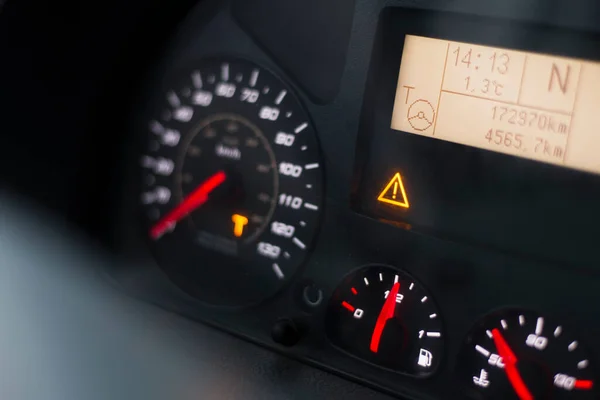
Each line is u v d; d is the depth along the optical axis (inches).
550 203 12.4
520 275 12.7
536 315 12.6
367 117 13.5
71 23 14.3
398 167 13.5
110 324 14.6
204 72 15.0
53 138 15.3
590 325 12.3
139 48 15.4
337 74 13.7
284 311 14.7
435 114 13.1
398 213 13.5
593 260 12.2
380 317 13.8
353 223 13.9
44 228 15.5
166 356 14.0
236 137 14.9
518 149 12.5
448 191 13.1
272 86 14.3
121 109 15.9
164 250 16.0
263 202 14.7
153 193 15.9
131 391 12.8
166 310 15.6
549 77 12.1
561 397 12.6
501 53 12.4
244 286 15.1
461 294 13.1
